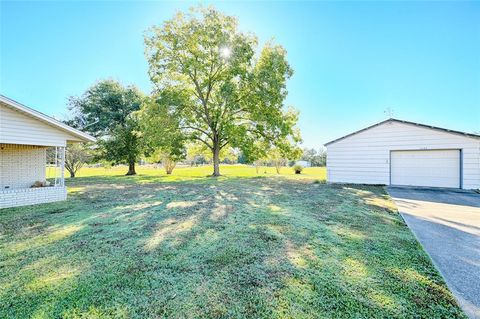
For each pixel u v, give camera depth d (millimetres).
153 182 13469
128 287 2289
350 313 1876
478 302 2020
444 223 4594
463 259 2910
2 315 1880
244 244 3455
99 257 3016
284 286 2293
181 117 16703
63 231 4156
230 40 14906
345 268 2666
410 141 11266
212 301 2055
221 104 16656
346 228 4242
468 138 10109
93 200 7387
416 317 1824
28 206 6457
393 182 11695
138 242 3566
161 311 1921
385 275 2502
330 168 13109
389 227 4305
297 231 4070
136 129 19719
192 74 16578
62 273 2588
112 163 21125
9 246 3420
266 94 15070
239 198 7676
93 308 1968
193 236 3834
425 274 2520
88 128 19469
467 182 10094
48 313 1905
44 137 7301
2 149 9000
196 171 27109
